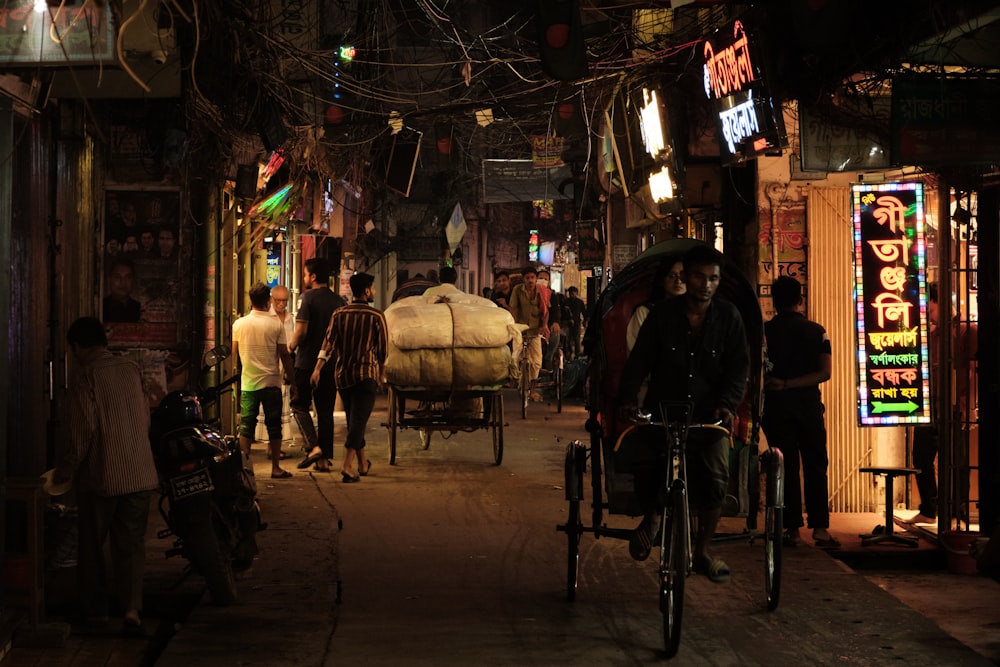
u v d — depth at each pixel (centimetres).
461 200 3591
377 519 945
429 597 696
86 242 940
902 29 733
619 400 634
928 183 934
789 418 870
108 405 622
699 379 639
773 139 857
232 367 1362
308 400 1260
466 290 4269
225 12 862
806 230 993
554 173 2745
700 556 654
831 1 737
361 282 1162
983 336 885
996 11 656
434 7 1548
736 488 701
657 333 639
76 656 603
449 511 986
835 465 1016
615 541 866
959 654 589
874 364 901
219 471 698
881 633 625
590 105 1426
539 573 762
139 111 1025
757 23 876
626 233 2062
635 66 1123
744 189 1030
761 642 607
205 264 1132
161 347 1074
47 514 778
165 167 1055
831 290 994
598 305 694
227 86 965
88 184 944
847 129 876
